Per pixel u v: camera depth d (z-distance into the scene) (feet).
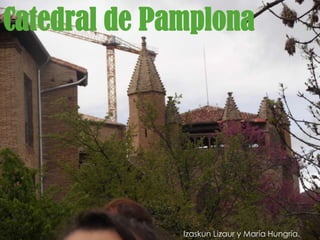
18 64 91.30
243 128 137.08
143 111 98.78
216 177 94.43
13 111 88.33
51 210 47.98
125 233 7.53
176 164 92.48
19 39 91.66
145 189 83.41
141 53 183.52
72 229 7.57
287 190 107.34
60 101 90.89
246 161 95.14
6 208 45.39
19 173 48.57
